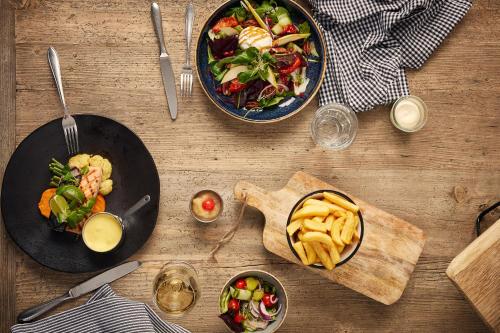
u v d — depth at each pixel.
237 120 1.89
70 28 1.87
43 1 1.86
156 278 1.78
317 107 1.91
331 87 1.91
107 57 1.87
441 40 1.90
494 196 1.92
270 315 1.78
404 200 1.92
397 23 1.89
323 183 1.84
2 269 1.82
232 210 1.88
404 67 1.93
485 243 1.64
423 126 1.91
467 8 1.89
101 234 1.78
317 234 1.59
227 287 1.78
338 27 1.91
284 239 1.82
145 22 1.88
